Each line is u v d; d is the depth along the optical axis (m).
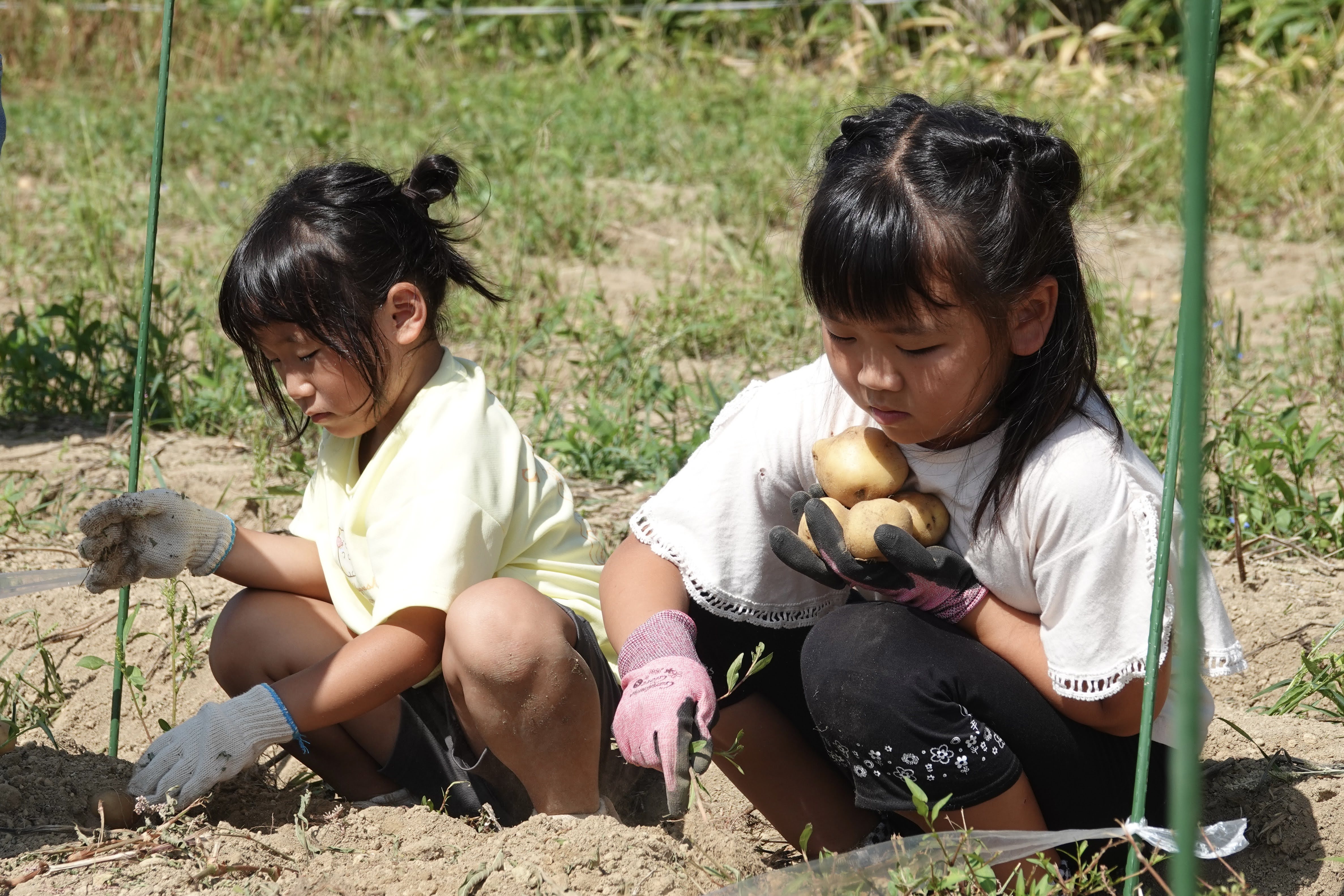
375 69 16.72
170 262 9.53
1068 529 2.96
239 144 12.98
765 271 9.38
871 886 3.02
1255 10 17.00
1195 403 2.02
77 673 4.61
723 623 3.50
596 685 3.46
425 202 3.74
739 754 3.57
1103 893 3.12
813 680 3.17
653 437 6.53
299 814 3.37
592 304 8.33
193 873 3.11
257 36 17.95
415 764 3.70
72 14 17.39
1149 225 11.59
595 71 17.25
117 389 6.89
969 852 2.97
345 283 3.48
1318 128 13.23
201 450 6.39
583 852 3.16
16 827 3.33
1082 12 17.84
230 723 3.35
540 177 11.13
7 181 11.40
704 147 13.25
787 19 18.72
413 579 3.38
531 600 3.36
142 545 3.60
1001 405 3.03
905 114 2.95
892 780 3.14
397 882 3.11
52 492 5.89
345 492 3.75
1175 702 3.17
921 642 3.11
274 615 3.70
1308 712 4.30
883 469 3.11
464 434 3.56
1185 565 2.05
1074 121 13.19
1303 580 5.17
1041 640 3.10
